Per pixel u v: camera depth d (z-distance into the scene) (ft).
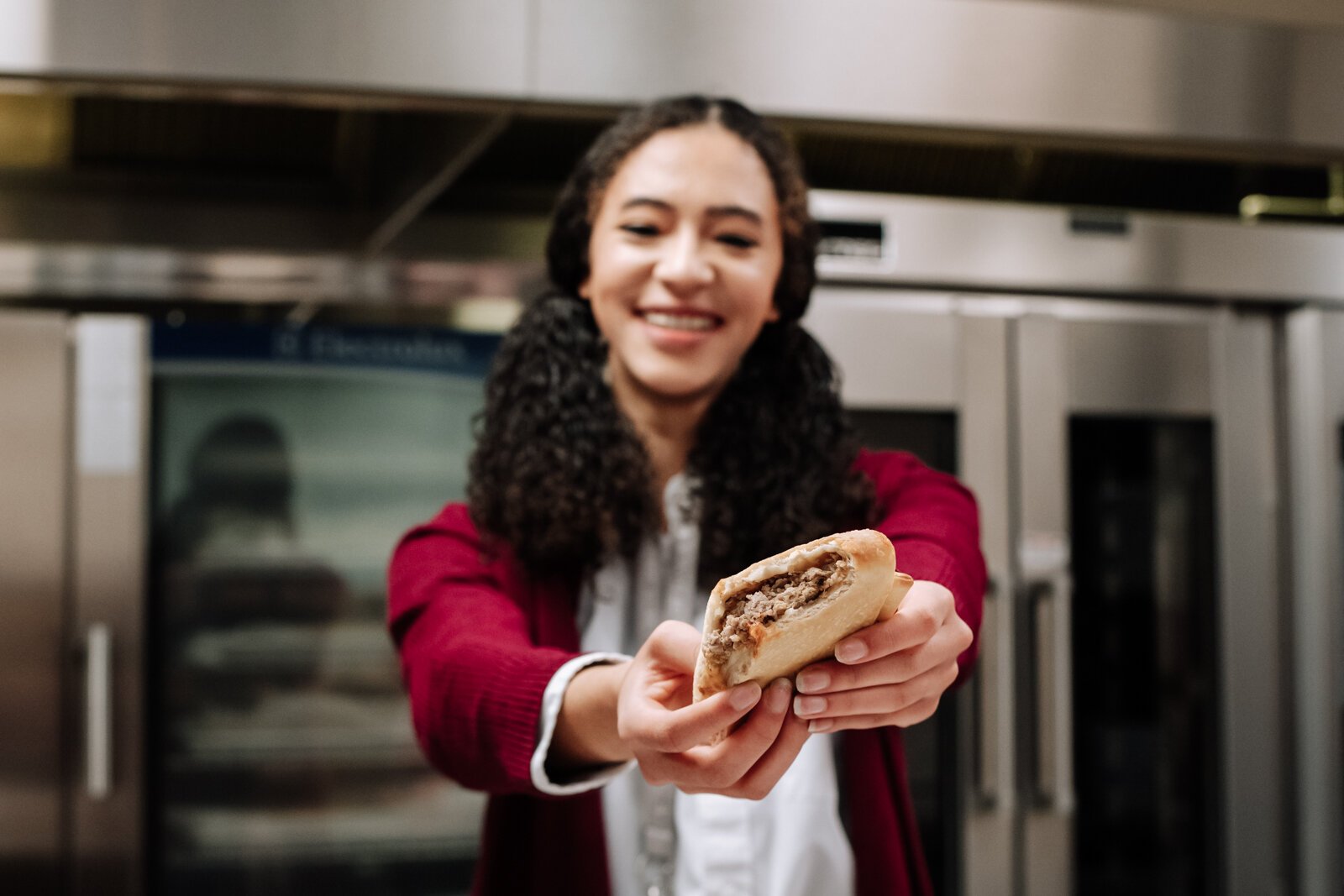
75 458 6.60
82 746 6.57
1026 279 7.18
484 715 2.74
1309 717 7.38
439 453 7.04
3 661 6.50
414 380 7.01
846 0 6.48
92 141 8.05
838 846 3.41
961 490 3.51
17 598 6.52
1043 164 8.71
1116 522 7.34
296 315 8.29
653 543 3.49
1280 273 7.50
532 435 3.42
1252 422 7.59
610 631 3.46
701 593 3.49
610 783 3.48
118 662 6.58
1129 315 7.38
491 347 7.11
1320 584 7.39
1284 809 7.46
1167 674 7.38
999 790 6.87
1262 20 7.55
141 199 8.26
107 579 6.59
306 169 8.45
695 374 3.27
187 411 6.78
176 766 6.78
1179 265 7.38
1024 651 7.04
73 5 5.75
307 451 6.91
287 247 8.41
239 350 6.81
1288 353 7.59
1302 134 6.96
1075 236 7.25
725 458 3.43
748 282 3.25
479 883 3.47
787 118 6.48
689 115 3.36
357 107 6.32
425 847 7.06
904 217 7.04
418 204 7.25
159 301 8.23
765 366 3.56
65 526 6.57
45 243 8.13
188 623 6.79
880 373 6.97
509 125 7.90
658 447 3.54
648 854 3.42
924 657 2.16
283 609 6.90
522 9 6.15
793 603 2.03
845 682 2.14
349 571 6.97
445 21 6.07
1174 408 7.35
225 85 5.92
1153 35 6.81
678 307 3.21
